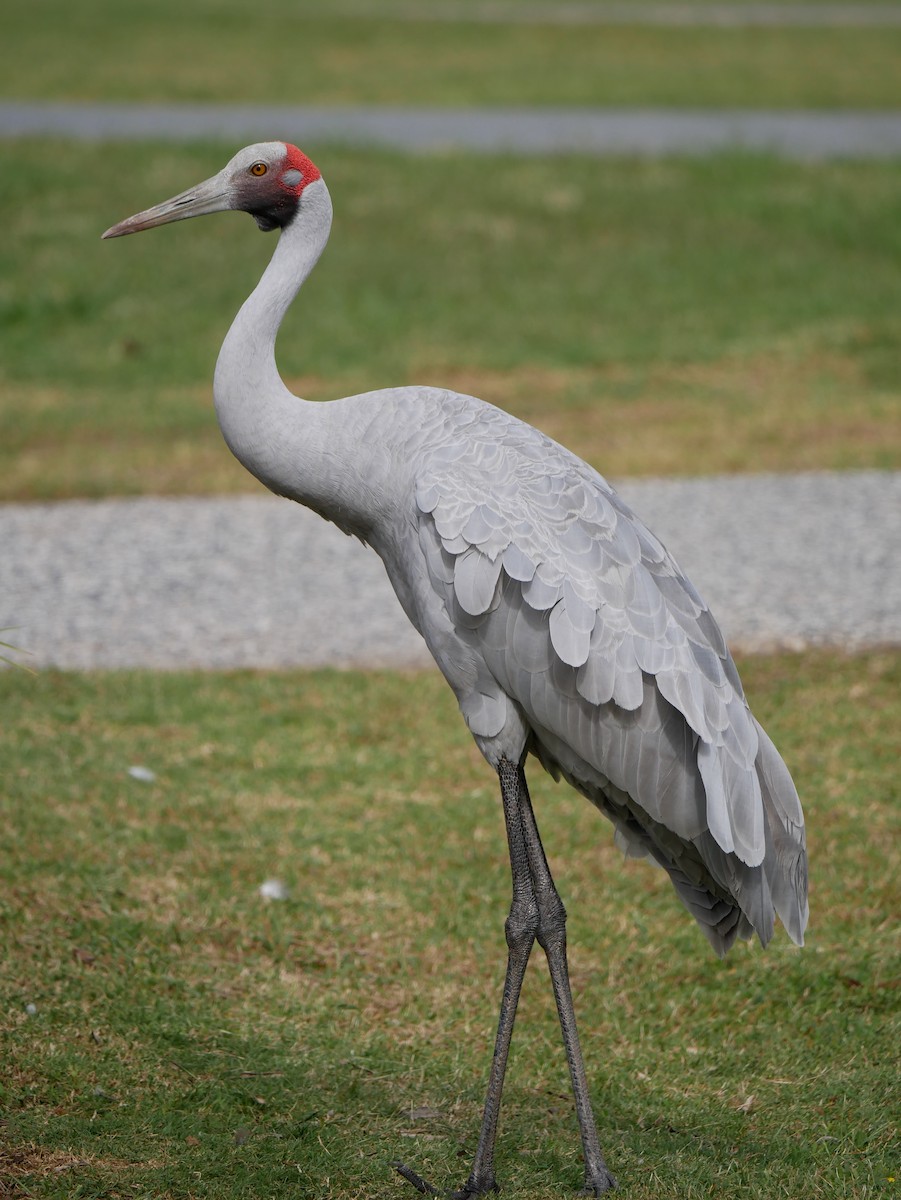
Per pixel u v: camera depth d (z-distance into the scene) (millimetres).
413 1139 6961
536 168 31328
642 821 6918
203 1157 6652
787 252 26297
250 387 7387
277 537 15422
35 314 22828
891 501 16141
